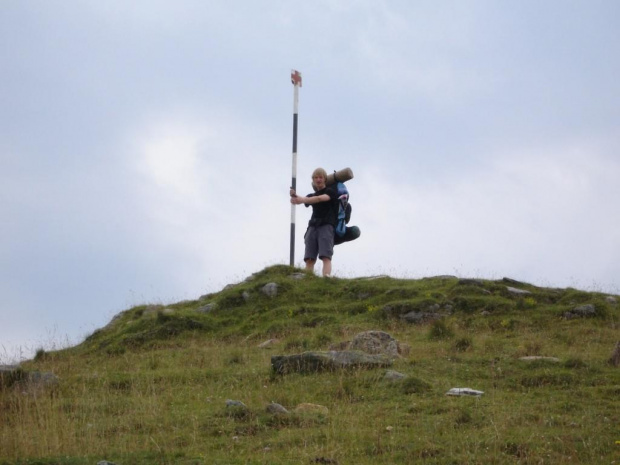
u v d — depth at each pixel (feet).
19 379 55.31
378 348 58.59
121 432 43.45
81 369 65.41
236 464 37.60
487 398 47.83
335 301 82.84
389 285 84.79
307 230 88.33
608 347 63.46
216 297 88.69
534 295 81.15
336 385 50.78
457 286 81.61
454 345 62.08
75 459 38.19
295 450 39.24
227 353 66.64
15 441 39.99
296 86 95.30
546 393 48.93
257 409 46.47
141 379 57.21
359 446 39.88
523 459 37.70
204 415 45.83
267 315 80.12
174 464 37.91
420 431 41.83
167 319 80.02
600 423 42.42
